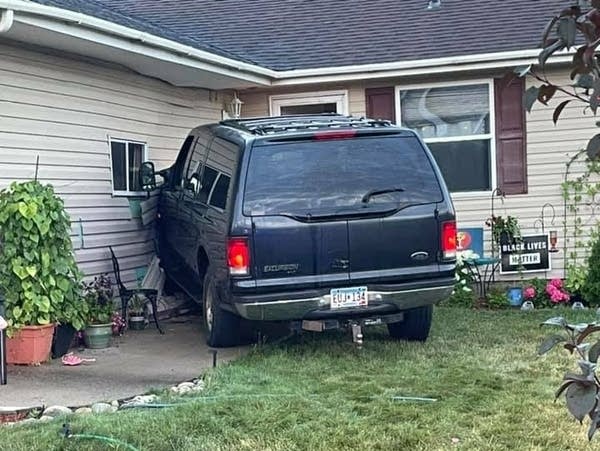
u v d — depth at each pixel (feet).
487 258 34.71
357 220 21.38
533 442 14.83
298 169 21.47
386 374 19.94
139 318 27.99
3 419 17.10
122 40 25.35
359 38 38.40
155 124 32.19
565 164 34.73
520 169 35.17
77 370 21.34
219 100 37.04
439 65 34.30
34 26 21.57
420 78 35.78
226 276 21.58
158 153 32.45
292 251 21.04
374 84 36.42
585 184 34.55
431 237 21.84
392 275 21.56
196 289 28.50
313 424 15.84
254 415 16.30
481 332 25.89
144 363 22.16
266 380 19.36
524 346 23.29
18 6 20.35
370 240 21.44
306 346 23.70
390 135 22.17
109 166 28.86
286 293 20.99
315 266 21.18
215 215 22.82
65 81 26.40
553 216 34.94
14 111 24.08
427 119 36.04
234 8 44.68
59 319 22.65
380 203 21.59
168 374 20.76
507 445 14.71
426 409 16.83
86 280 27.32
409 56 35.32
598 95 6.25
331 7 43.09
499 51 34.12
